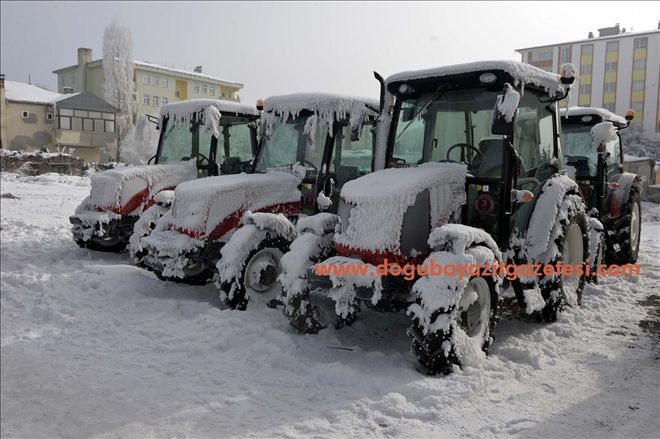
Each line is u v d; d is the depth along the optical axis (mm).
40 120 40562
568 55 43438
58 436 3129
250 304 5512
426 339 3904
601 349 4559
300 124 6426
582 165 7906
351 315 5094
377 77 5188
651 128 40375
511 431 3201
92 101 42375
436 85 5000
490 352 4461
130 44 45750
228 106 8102
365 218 4281
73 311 5422
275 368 4059
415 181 4348
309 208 6258
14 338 4688
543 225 5000
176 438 3096
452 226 4160
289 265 4719
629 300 6129
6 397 3580
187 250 5711
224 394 3619
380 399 3561
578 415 3398
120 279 6441
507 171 4605
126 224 8062
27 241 9234
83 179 22875
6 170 24625
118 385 3740
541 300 4930
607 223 7598
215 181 6121
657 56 40000
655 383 3873
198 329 4852
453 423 3297
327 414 3383
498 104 4305
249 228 5551
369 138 6664
